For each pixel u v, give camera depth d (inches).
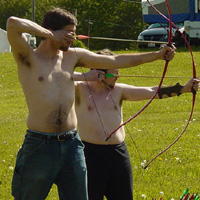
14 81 1556.3
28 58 346.3
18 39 335.6
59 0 4379.9
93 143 405.4
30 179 349.4
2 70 1691.7
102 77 402.3
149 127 884.0
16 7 5260.8
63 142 350.3
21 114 1077.8
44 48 354.3
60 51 362.0
